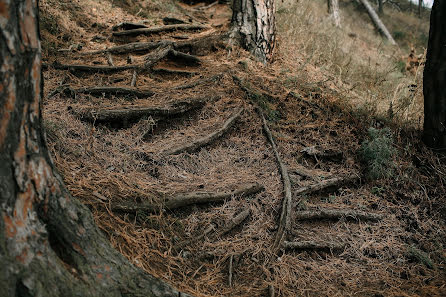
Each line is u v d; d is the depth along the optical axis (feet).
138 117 13.23
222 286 8.93
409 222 12.19
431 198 12.94
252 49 20.44
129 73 16.43
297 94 16.65
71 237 6.12
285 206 11.38
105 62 17.48
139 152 11.97
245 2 20.56
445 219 12.26
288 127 15.20
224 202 11.19
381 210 12.59
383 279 9.98
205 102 15.11
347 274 10.10
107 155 11.36
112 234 8.45
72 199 6.47
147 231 9.24
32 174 5.60
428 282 9.95
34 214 5.65
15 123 5.31
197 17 28.99
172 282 8.32
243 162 13.42
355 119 15.58
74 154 10.60
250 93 16.11
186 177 11.75
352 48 31.81
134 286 6.47
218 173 12.51
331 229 11.64
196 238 9.88
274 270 9.66
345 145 14.60
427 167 13.75
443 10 13.19
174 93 15.26
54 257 5.72
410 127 15.47
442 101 13.53
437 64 13.51
